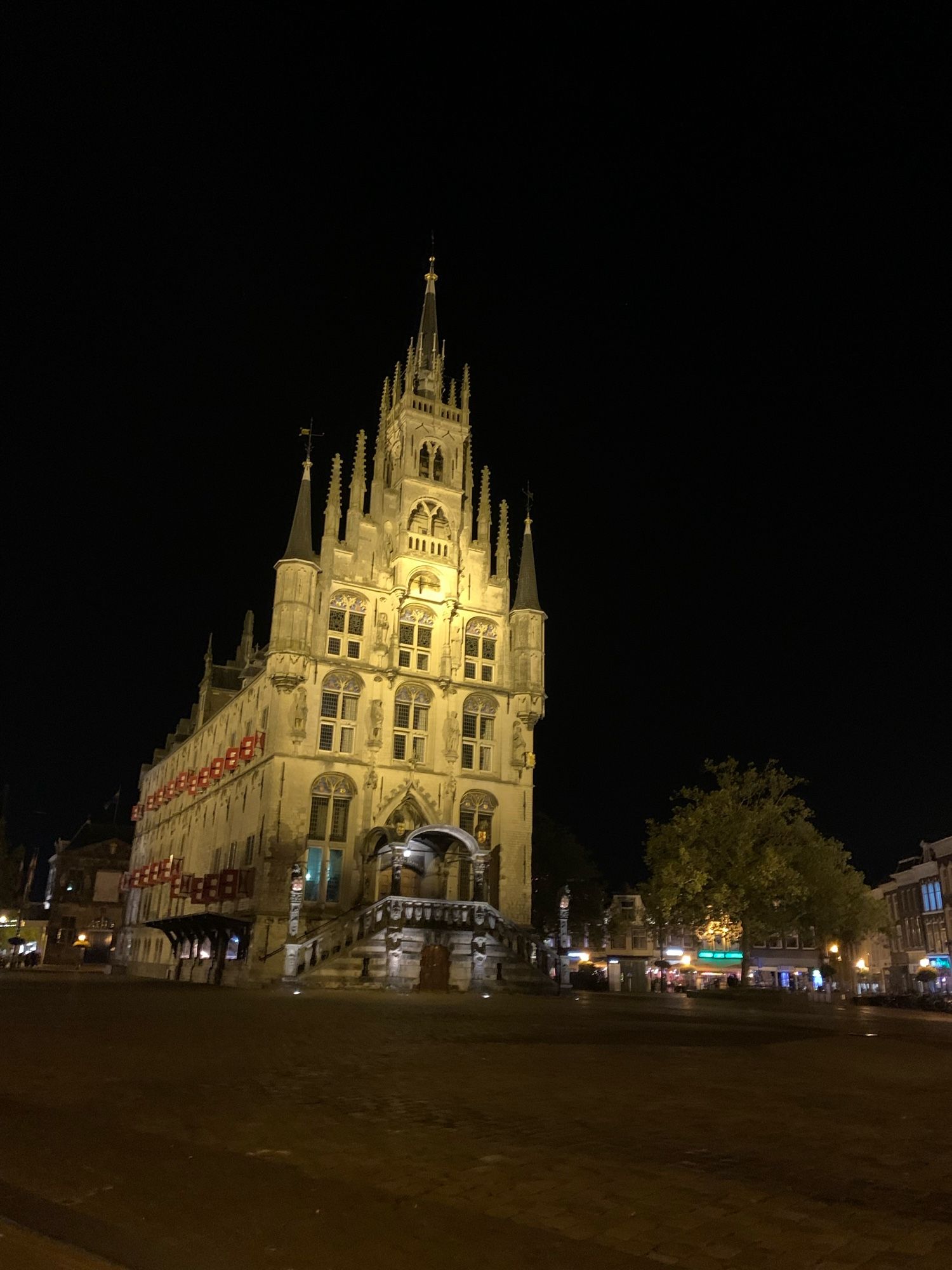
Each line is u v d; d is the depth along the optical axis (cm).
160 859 7344
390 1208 615
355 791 4753
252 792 4928
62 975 5759
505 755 5194
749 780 4516
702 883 4228
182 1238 558
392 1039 1675
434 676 5106
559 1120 913
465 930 4297
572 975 6581
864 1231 579
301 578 4816
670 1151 781
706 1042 1783
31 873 11006
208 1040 1612
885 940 8650
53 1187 659
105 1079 1145
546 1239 560
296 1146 781
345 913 4447
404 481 5369
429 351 5928
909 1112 995
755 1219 600
